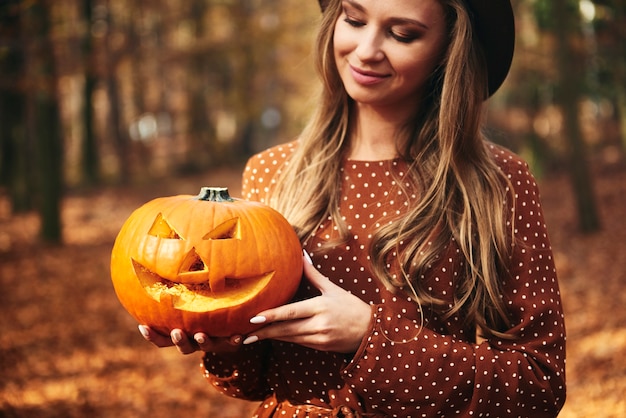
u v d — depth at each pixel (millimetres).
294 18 22859
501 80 2066
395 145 2021
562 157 20719
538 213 1946
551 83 16531
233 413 6027
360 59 1857
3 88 11281
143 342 8016
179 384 6656
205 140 28141
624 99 15586
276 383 2020
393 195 1962
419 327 1796
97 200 20734
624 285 9531
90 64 12406
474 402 1771
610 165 19797
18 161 18156
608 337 7453
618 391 5988
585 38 13188
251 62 24188
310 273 1851
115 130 24938
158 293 1785
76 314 9172
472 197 1889
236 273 1764
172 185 24141
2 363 6957
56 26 11141
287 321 1774
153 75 25047
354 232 1942
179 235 1789
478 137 1932
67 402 6031
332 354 1908
